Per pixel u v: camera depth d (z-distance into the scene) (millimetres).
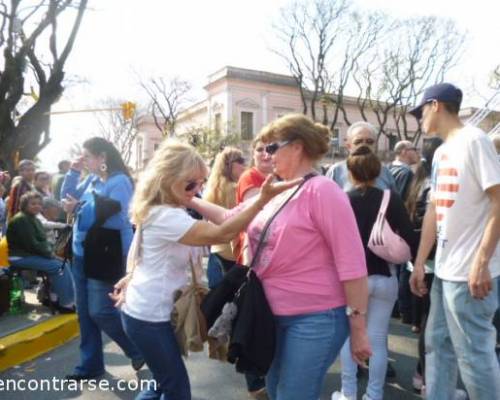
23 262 5184
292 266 1970
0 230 7293
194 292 2504
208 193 4043
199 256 2570
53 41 18484
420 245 2906
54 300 5289
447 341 2705
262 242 2037
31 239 5180
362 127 3717
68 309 5309
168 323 2451
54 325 4828
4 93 17703
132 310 2445
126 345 3717
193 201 2566
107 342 4863
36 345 4457
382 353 3148
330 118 41000
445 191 2506
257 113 39750
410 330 5160
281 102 40500
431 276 3340
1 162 17328
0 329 4680
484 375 2404
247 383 3490
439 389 2721
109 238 3508
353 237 1912
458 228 2451
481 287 2324
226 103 38844
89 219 3590
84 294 3732
